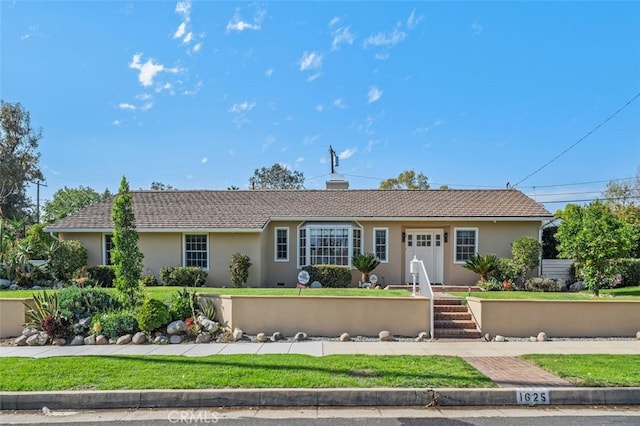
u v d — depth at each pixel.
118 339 9.84
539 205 19.08
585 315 10.72
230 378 6.60
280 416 5.63
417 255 18.75
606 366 7.45
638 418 5.59
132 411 5.87
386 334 10.27
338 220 18.59
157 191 22.33
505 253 18.20
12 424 5.41
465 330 10.68
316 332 10.63
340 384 6.33
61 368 7.28
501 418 5.57
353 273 18.28
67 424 5.39
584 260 13.88
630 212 25.80
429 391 6.11
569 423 5.39
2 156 36.28
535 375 6.92
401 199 20.42
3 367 7.38
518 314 10.69
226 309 10.82
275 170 60.41
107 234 18.56
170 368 7.22
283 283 18.73
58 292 11.29
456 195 20.75
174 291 13.34
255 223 17.86
